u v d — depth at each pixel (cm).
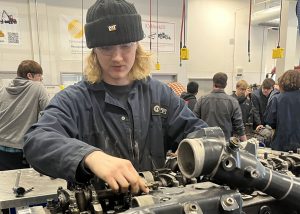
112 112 82
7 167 213
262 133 244
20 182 142
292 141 230
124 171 52
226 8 572
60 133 65
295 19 425
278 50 304
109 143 81
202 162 49
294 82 229
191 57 557
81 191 58
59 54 399
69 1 396
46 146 59
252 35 606
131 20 71
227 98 258
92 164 53
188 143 52
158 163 85
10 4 366
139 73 86
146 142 85
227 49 588
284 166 81
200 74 570
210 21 564
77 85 82
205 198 50
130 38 71
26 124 211
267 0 517
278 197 58
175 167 71
